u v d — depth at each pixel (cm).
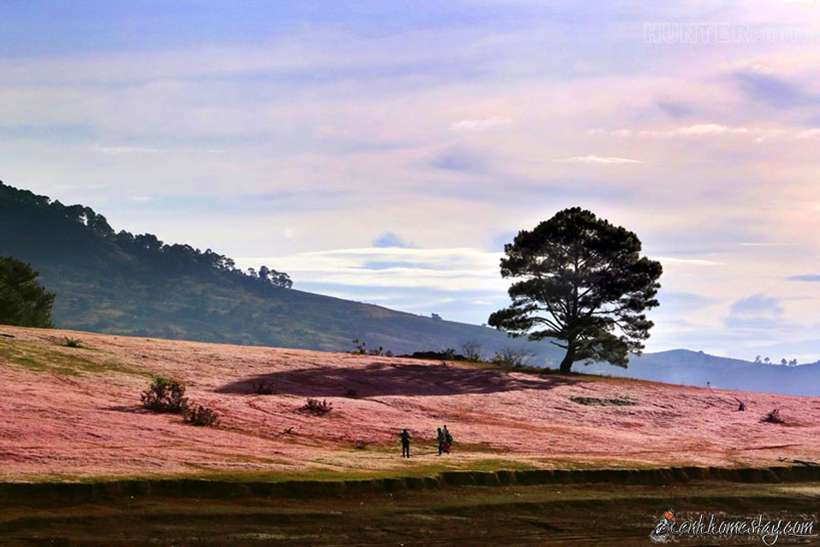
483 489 4931
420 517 4294
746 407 9631
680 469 5728
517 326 11569
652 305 11381
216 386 7656
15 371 6856
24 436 4838
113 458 4556
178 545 3600
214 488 4253
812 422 9044
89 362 7756
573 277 11369
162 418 6034
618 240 11319
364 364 9694
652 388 10312
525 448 6391
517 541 4081
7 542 3409
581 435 7200
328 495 4453
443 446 5888
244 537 3772
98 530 3647
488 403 8356
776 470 6009
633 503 4925
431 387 8875
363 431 6469
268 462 4909
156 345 9262
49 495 3888
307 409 6994
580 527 4409
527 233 11619
